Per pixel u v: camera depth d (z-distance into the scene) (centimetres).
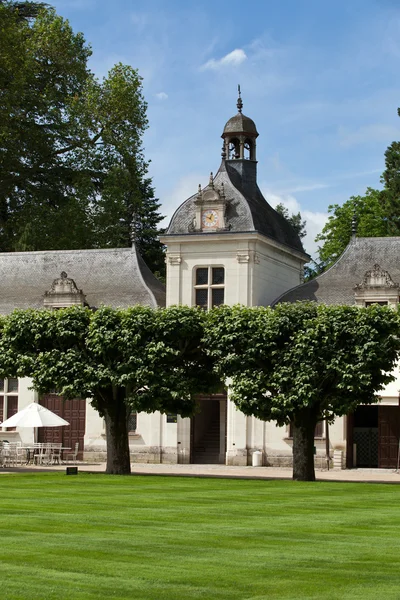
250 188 4997
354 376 3253
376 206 6738
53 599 1099
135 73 6444
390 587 1200
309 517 1962
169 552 1428
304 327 3375
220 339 3453
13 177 6194
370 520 1919
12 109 5884
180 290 4741
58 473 3444
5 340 3662
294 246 5134
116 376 3466
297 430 3369
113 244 6312
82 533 1628
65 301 4888
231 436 4547
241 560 1370
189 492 2597
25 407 4659
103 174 6331
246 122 5025
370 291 4444
